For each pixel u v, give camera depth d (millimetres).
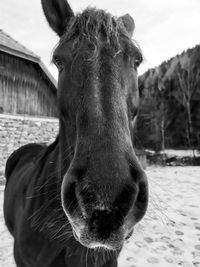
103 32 1178
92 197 846
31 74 8922
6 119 8141
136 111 1374
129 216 921
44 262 1526
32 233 1563
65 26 1503
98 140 942
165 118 21812
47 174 1666
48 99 9289
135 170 920
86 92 1074
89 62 1121
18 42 9062
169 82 23000
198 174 10133
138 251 3094
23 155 2971
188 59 23406
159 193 6195
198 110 21031
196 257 3016
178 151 21234
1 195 5789
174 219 4230
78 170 920
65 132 1334
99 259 1467
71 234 1405
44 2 1551
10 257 2881
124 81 1155
